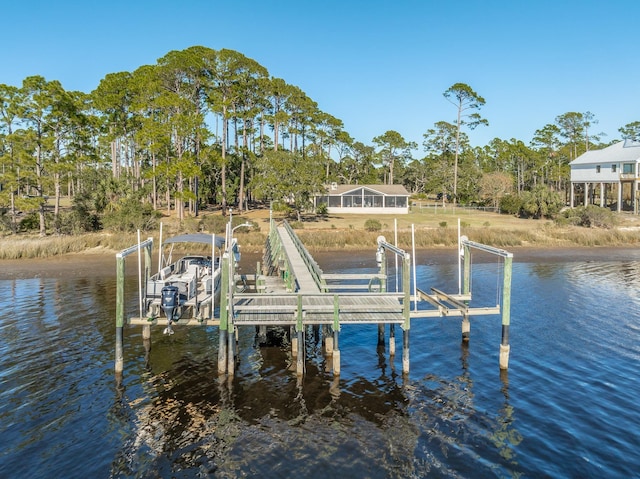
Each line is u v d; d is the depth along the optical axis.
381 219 56.56
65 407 13.06
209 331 19.44
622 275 31.16
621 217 51.75
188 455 10.92
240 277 22.94
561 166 86.69
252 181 54.62
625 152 58.41
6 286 27.05
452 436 11.66
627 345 17.81
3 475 10.14
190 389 14.23
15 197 49.50
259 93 61.00
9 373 15.23
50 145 42.75
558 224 49.22
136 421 12.38
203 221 45.91
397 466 10.45
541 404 13.23
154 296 16.23
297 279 18.81
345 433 11.82
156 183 63.25
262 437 11.66
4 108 42.31
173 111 50.44
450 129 91.06
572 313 22.16
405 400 13.56
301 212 59.62
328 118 77.31
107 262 34.09
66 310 22.19
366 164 93.25
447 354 17.09
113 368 15.67
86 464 10.55
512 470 10.27
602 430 11.82
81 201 52.03
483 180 72.88
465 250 18.11
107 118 55.88
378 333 18.27
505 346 15.50
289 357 16.88
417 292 20.00
